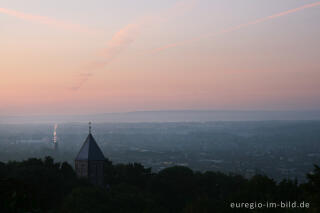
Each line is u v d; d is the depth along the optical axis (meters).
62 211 79.88
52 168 106.88
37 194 43.81
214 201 94.31
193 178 128.38
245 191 84.62
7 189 40.06
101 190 92.25
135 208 91.50
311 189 57.56
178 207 116.94
